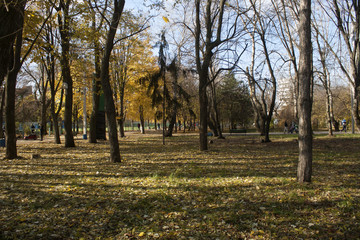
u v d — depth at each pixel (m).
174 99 25.91
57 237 3.93
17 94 35.00
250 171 8.48
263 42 17.31
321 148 14.33
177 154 13.09
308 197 5.43
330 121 23.22
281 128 46.38
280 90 37.12
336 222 4.16
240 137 26.66
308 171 6.58
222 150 14.42
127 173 8.52
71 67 18.73
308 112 6.53
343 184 6.40
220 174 8.08
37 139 27.70
